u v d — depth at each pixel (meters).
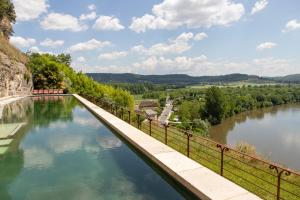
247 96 112.81
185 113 78.44
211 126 70.69
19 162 8.92
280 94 130.12
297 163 38.31
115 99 50.09
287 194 6.55
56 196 6.46
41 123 16.38
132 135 11.73
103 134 13.35
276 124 73.00
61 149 10.55
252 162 9.24
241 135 58.53
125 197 6.39
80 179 7.49
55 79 49.88
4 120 17.44
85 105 25.30
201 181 6.53
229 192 5.91
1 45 33.03
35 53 66.00
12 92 34.97
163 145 10.03
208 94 76.00
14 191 6.74
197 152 10.05
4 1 48.88
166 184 7.17
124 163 8.91
